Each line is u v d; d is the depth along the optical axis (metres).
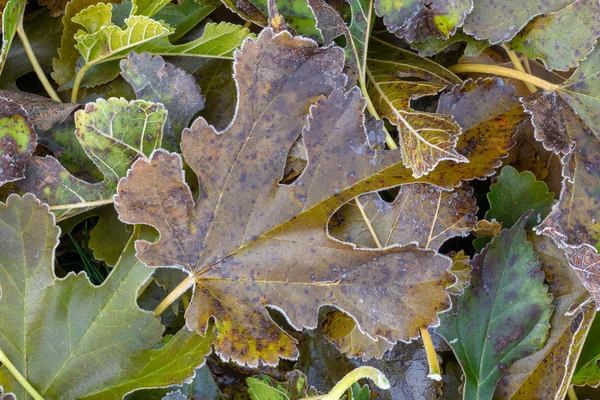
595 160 0.51
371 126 0.51
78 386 0.48
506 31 0.51
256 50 0.48
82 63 0.51
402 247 0.49
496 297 0.51
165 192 0.48
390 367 0.53
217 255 0.49
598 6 0.51
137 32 0.50
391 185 0.50
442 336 0.51
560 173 0.54
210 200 0.48
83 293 0.48
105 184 0.49
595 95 0.52
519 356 0.51
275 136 0.49
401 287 0.49
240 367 0.52
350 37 0.51
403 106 0.51
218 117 0.53
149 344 0.48
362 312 0.49
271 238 0.49
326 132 0.49
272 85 0.48
